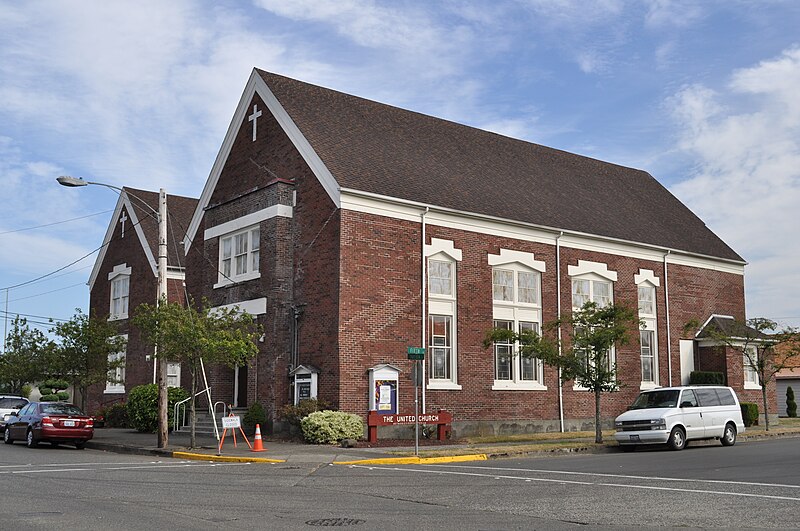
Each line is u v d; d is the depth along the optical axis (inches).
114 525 416.5
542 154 1574.8
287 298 1112.8
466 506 493.0
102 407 1614.2
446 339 1139.3
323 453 865.5
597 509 478.9
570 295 1298.0
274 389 1087.0
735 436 1035.3
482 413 1151.6
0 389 1641.2
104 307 1747.0
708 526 421.7
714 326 1476.4
